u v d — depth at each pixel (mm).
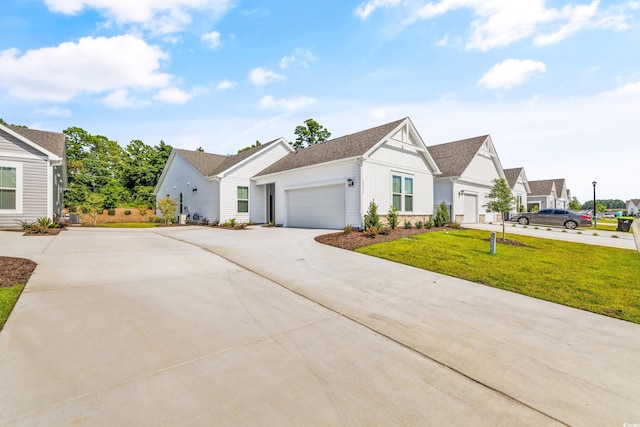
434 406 2395
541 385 2766
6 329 3248
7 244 7922
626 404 2504
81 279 5172
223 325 3771
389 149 14586
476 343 3607
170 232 13508
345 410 2281
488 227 17734
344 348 3367
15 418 1985
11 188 11398
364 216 12594
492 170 23828
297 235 12430
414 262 7848
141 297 4527
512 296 5461
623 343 3701
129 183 37281
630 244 12148
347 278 6328
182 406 2225
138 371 2654
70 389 2336
